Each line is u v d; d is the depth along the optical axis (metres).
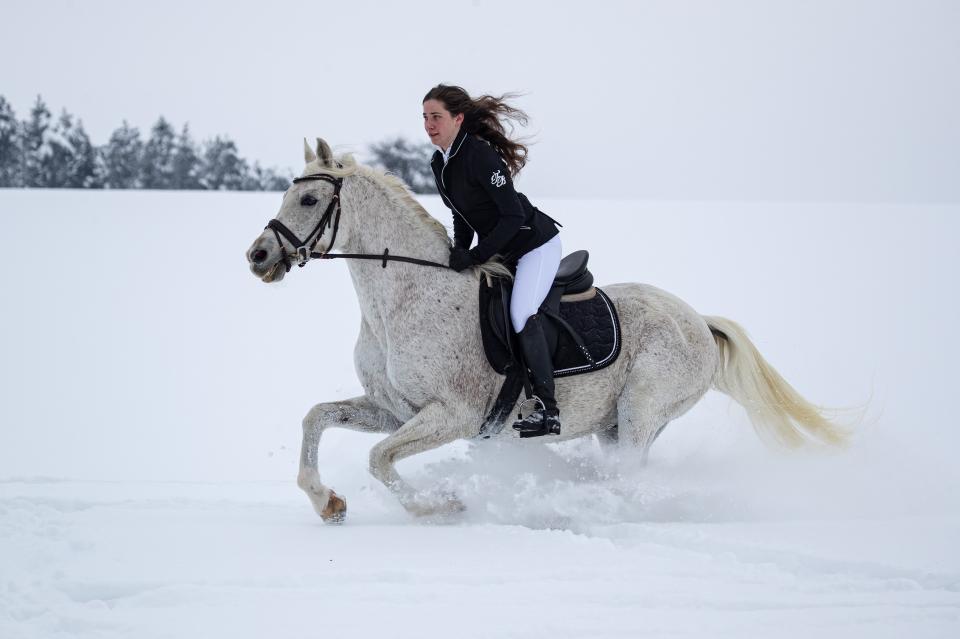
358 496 8.52
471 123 7.42
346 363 16.62
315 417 7.43
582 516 7.61
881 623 4.93
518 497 7.75
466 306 7.42
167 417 13.20
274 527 7.20
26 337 18.50
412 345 7.25
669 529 6.89
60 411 13.46
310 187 7.14
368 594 5.37
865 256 29.05
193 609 5.16
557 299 7.61
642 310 7.95
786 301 21.89
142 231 34.44
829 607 5.20
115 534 6.89
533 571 5.83
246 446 11.95
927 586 5.63
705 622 4.95
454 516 7.49
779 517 7.66
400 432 7.20
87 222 36.53
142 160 81.81
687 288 23.08
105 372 15.88
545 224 7.63
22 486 9.09
